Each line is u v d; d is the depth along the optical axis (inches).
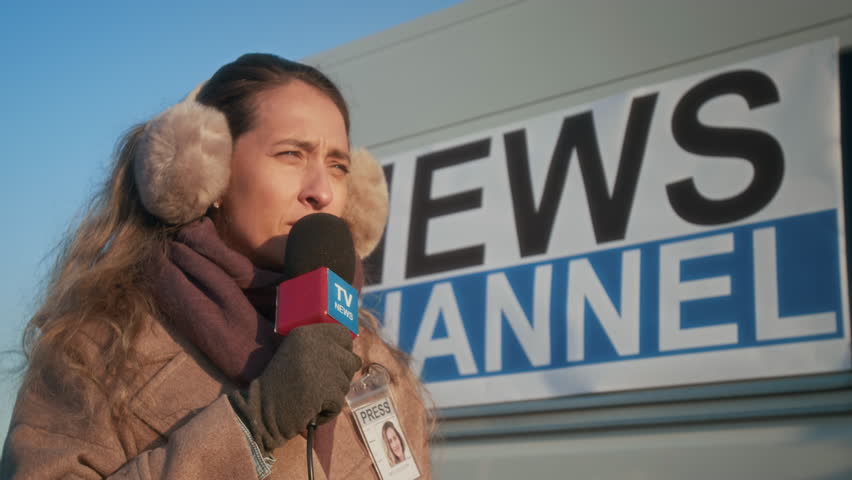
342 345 41.5
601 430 107.4
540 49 136.4
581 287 116.6
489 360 119.1
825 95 108.9
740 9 121.0
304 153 51.4
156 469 38.3
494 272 124.3
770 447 95.3
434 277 129.2
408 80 148.3
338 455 49.4
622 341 110.6
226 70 54.6
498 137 133.5
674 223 113.5
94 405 43.4
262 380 40.1
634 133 121.7
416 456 56.9
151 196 49.5
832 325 98.0
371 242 62.6
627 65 127.0
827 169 105.3
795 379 98.5
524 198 126.9
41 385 45.5
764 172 109.6
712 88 118.1
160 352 46.7
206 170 49.0
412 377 63.0
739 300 104.9
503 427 114.7
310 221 46.4
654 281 111.6
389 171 141.6
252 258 51.9
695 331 106.4
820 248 102.1
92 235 54.8
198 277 47.8
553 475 106.9
